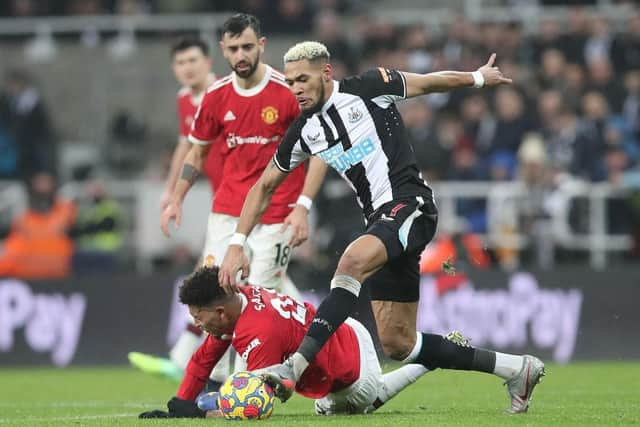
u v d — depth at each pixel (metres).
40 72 84.69
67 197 66.56
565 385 37.91
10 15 85.50
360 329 26.03
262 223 31.92
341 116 25.22
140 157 78.38
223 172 32.75
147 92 83.94
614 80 68.00
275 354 24.38
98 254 61.03
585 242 57.81
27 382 45.03
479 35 72.00
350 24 82.75
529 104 65.44
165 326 54.22
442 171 62.62
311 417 25.14
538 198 57.94
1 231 66.06
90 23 84.50
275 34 80.00
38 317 55.25
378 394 26.45
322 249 53.94
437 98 68.12
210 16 80.56
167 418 25.30
